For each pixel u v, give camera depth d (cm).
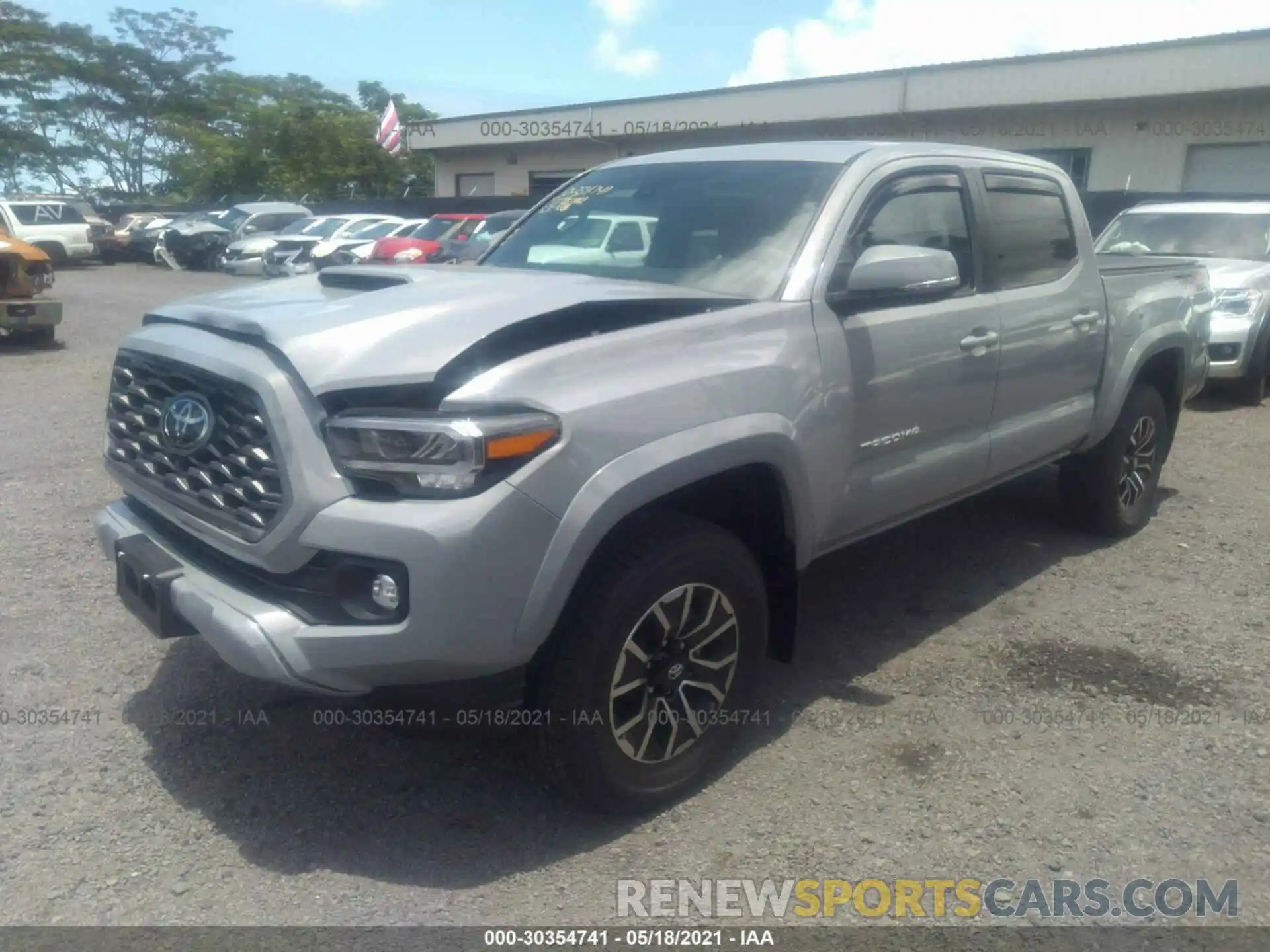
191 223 2912
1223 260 1022
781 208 407
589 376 308
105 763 364
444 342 301
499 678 310
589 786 320
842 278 389
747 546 376
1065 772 366
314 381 293
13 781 352
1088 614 496
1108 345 543
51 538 577
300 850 321
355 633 286
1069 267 518
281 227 2820
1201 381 654
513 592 287
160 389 346
